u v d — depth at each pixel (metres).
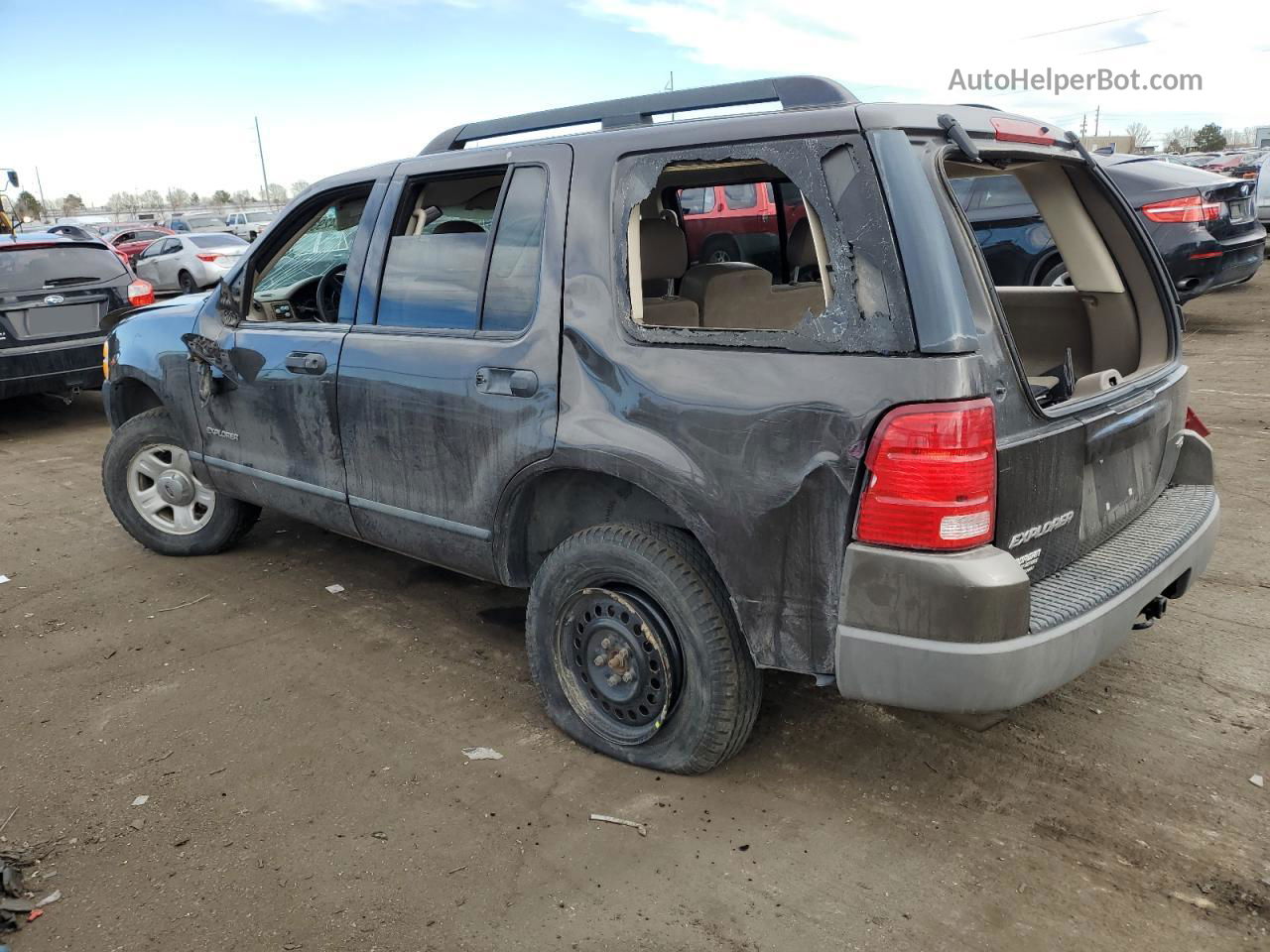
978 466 2.17
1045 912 2.30
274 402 3.83
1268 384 7.32
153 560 4.80
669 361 2.59
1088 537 2.66
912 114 2.36
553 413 2.84
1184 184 8.30
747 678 2.69
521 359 2.92
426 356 3.20
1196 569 2.88
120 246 22.30
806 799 2.77
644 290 3.46
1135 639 3.62
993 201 8.11
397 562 4.71
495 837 2.62
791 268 4.61
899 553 2.23
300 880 2.47
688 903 2.36
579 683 3.03
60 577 4.61
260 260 4.00
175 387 4.36
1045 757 2.92
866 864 2.49
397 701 3.38
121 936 2.28
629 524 2.82
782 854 2.53
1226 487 5.13
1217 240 8.30
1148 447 2.96
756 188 4.58
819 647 2.44
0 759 3.06
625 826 2.66
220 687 3.50
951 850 2.53
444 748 3.07
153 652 3.80
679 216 4.37
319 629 3.98
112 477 4.75
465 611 4.14
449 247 3.20
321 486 3.74
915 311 2.19
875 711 3.22
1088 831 2.58
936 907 2.33
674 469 2.57
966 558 2.19
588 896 2.39
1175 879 2.39
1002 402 2.25
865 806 2.72
